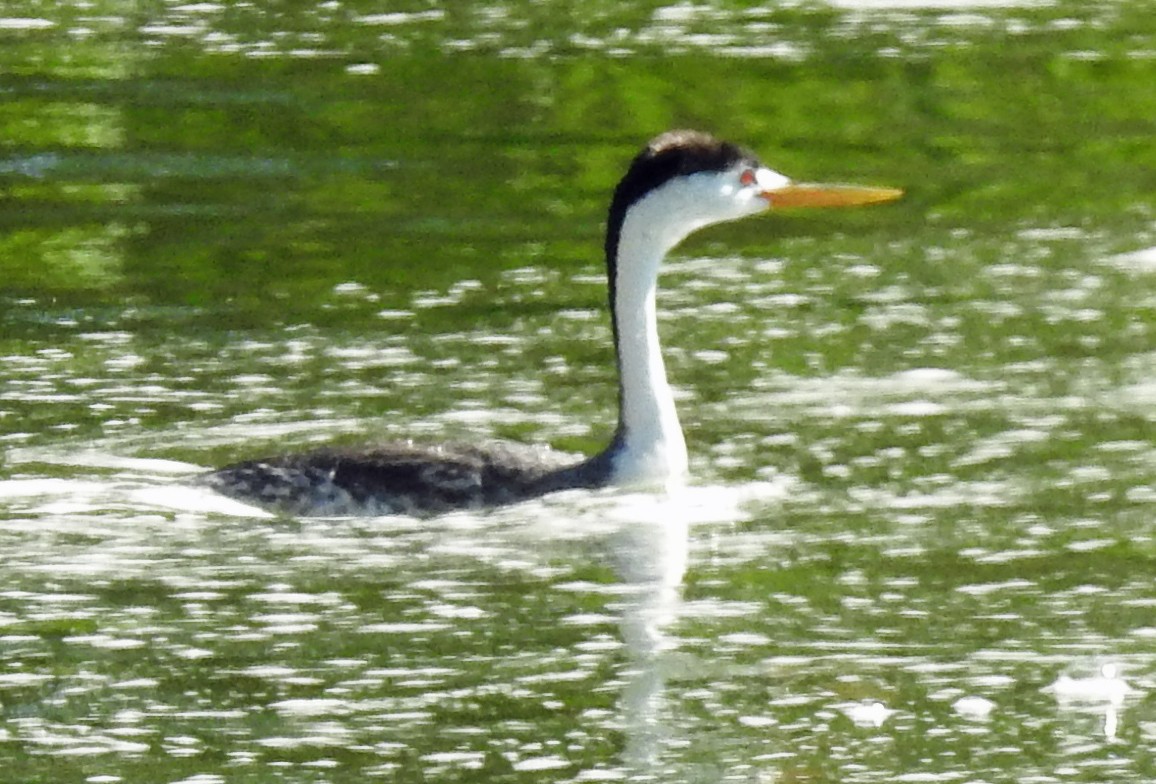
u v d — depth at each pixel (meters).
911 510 14.65
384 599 13.18
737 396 17.02
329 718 11.66
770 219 22.64
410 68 28.06
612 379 17.44
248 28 30.12
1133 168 24.34
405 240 21.62
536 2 31.64
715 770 11.05
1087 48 28.94
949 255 21.14
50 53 28.70
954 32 29.88
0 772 11.04
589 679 12.11
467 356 18.02
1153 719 11.63
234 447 15.79
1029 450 15.76
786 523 14.47
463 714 11.67
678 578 13.49
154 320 18.97
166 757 11.21
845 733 11.48
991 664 12.31
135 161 24.42
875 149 25.23
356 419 16.38
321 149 24.95
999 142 25.42
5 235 21.64
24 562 13.71
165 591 13.26
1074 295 19.62
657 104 26.69
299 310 19.30
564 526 14.42
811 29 30.02
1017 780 10.95
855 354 18.02
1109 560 13.77
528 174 24.08
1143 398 16.84
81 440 15.88
